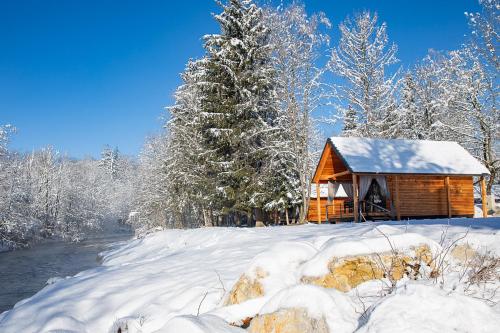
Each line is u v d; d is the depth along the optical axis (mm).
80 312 8344
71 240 47688
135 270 11359
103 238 49938
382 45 33406
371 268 6195
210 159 29094
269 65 29062
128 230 64438
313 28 28703
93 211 61688
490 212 27453
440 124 31812
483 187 24266
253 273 6559
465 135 31844
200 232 20297
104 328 7715
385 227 7910
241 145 28125
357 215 21812
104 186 72625
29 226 39688
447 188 23891
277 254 6742
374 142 25156
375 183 24516
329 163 25375
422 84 37375
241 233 16438
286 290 5398
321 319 4840
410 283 4988
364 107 32875
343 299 5203
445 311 4320
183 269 10250
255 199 27328
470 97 30719
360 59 33406
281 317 5039
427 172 22719
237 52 28391
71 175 62969
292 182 29750
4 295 15891
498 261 6316
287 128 28984
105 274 11469
